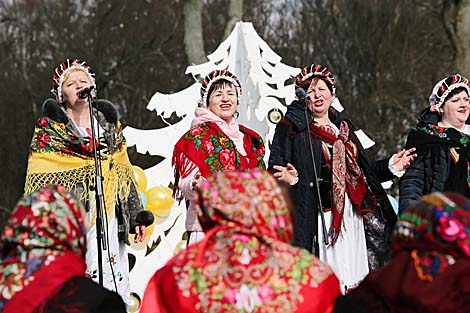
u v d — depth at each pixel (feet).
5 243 12.58
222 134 23.09
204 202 13.19
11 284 12.34
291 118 23.43
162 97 30.09
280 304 12.83
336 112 24.36
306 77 23.88
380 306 12.25
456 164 22.99
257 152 23.75
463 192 22.91
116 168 23.21
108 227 22.84
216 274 12.99
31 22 90.33
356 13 85.76
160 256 30.09
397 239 12.30
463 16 59.00
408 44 83.76
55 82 23.00
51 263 12.44
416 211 12.15
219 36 90.02
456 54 59.36
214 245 13.12
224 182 13.20
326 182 23.39
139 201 23.68
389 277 12.21
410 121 81.10
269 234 13.11
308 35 88.53
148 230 29.81
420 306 11.87
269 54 31.63
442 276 11.85
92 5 90.07
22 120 87.76
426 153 23.13
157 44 88.38
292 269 13.00
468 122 24.85
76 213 12.69
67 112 23.17
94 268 22.63
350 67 84.69
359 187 23.82
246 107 31.45
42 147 22.82
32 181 22.62
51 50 89.45
